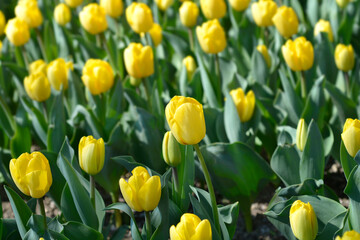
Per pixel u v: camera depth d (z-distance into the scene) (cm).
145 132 364
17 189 392
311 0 536
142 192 217
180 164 283
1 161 379
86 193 269
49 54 552
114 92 397
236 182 337
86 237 261
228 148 322
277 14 405
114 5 505
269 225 362
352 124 223
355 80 399
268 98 404
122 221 382
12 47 619
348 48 373
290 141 329
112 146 356
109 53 482
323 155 285
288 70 419
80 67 503
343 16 502
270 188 399
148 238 246
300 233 212
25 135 415
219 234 246
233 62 436
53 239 246
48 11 637
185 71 419
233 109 335
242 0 484
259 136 396
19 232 285
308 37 480
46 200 416
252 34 511
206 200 264
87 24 463
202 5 464
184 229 197
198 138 207
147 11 429
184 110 199
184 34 554
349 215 242
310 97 353
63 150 300
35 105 446
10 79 522
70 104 425
